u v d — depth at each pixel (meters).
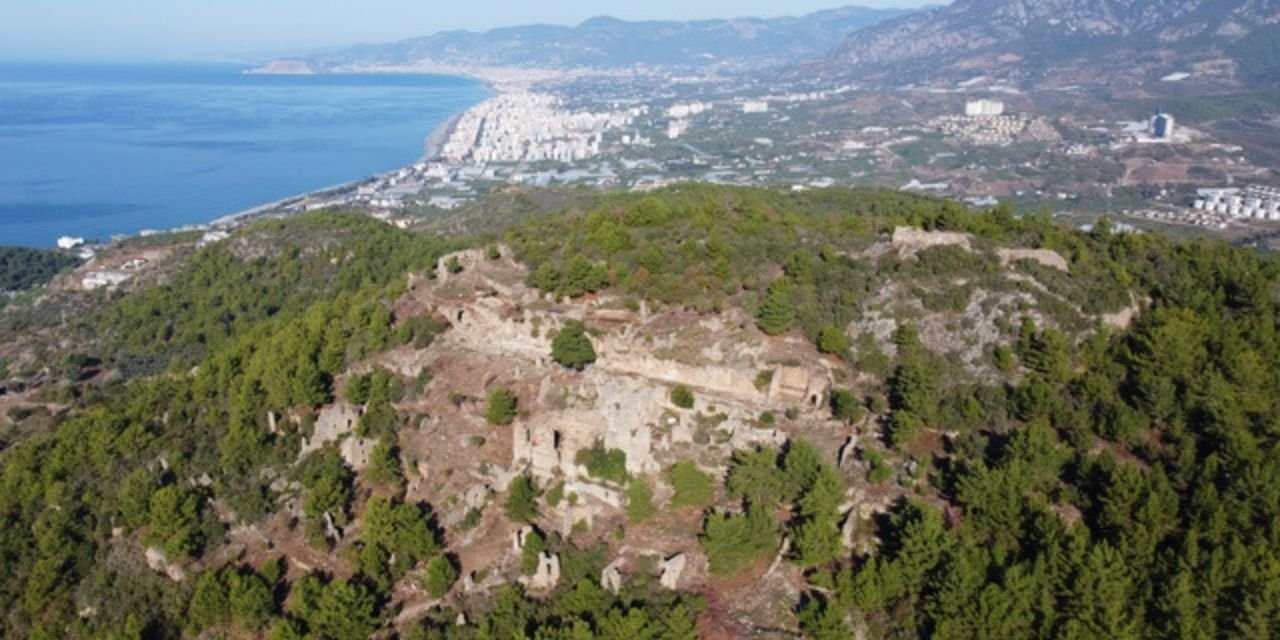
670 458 91.00
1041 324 101.31
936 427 92.25
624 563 82.38
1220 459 81.38
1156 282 110.88
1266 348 96.50
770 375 98.81
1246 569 70.06
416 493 96.31
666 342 104.75
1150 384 89.12
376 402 105.81
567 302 115.81
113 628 87.44
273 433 107.06
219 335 178.88
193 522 94.19
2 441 142.38
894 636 74.44
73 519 98.56
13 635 91.44
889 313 104.00
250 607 83.56
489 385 105.88
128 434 108.56
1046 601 71.62
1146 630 69.62
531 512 89.81
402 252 197.38
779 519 84.50
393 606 84.44
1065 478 84.38
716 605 78.25
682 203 164.12
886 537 81.81
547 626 77.25
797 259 112.38
